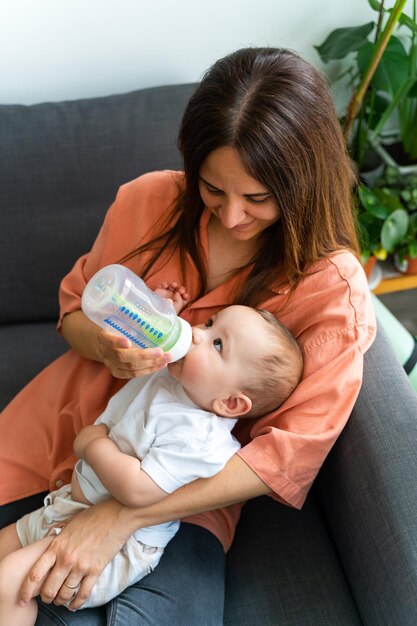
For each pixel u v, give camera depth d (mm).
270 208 887
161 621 928
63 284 1188
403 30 1589
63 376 1198
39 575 895
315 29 1523
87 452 935
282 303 1019
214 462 907
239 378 954
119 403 1033
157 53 1464
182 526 1046
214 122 806
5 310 1453
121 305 859
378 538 897
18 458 1149
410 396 996
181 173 1107
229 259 1048
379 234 1633
